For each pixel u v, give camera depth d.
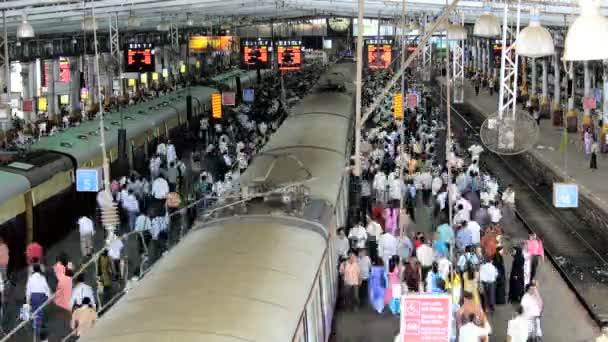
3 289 22.41
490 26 25.81
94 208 31.70
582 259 27.02
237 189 19.12
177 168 35.94
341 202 23.69
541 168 40.44
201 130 48.44
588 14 9.87
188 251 14.42
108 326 11.30
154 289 12.47
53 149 29.62
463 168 34.78
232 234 15.22
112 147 34.06
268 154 23.66
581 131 45.56
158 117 43.09
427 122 48.16
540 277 25.23
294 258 14.41
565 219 32.47
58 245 27.80
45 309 21.95
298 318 12.42
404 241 22.92
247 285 12.52
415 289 21.45
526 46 17.55
